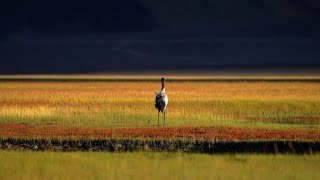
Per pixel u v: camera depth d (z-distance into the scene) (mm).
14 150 50469
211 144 51469
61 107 91875
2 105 96750
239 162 43844
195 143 51906
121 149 51344
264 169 41094
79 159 45062
